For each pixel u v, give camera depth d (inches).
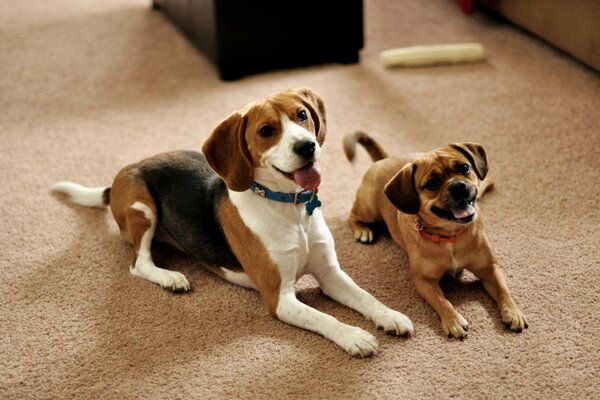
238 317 85.7
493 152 115.8
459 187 76.9
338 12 147.3
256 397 73.7
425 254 83.4
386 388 73.0
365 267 93.0
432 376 73.9
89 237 103.0
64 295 91.7
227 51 145.6
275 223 81.8
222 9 141.1
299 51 151.7
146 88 148.1
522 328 78.7
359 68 150.4
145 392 75.5
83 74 155.4
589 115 123.2
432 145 119.5
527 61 145.6
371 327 82.0
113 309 88.6
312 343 80.1
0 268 97.3
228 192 86.4
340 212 105.0
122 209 94.2
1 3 198.4
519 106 129.0
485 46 154.0
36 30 179.5
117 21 183.6
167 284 90.0
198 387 75.6
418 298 86.5
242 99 139.8
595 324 78.7
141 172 94.7
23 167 121.9
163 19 183.9
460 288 87.4
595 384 70.9
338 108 134.0
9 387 77.6
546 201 102.1
